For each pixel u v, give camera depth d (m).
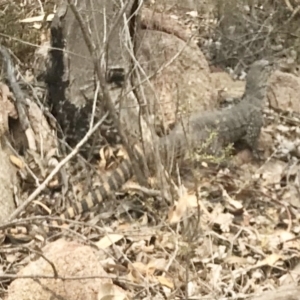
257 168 4.02
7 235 3.21
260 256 3.20
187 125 3.62
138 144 3.61
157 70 3.59
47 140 3.82
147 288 2.80
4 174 3.46
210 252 3.15
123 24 3.58
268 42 5.28
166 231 3.31
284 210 3.56
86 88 3.82
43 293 2.59
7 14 4.49
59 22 3.79
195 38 5.19
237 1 5.33
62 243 2.77
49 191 3.59
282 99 4.62
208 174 3.84
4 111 3.77
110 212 3.47
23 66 4.36
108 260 3.01
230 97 4.58
